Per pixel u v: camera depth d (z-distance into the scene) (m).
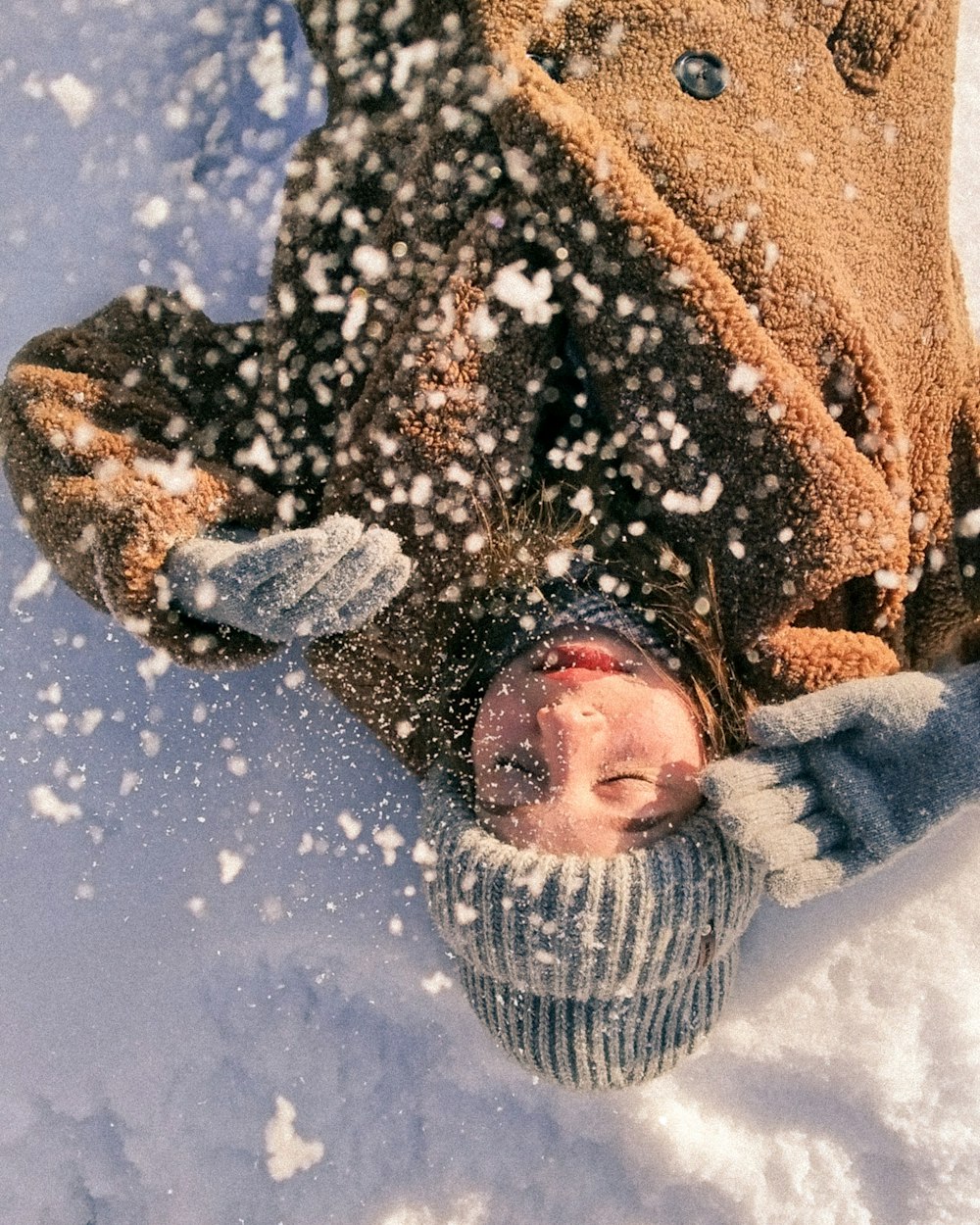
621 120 0.70
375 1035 0.87
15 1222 0.83
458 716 0.75
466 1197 0.84
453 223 0.72
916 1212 0.81
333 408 0.78
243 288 0.89
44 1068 0.84
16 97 0.86
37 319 0.86
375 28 0.77
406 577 0.66
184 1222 0.83
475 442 0.72
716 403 0.70
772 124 0.71
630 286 0.69
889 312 0.74
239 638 0.73
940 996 0.84
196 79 0.89
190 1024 0.86
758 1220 0.82
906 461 0.74
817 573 0.70
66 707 0.86
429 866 0.73
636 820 0.68
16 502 0.79
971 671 0.74
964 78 0.91
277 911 0.87
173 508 0.71
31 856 0.86
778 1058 0.84
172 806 0.87
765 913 0.86
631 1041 0.72
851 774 0.70
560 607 0.73
